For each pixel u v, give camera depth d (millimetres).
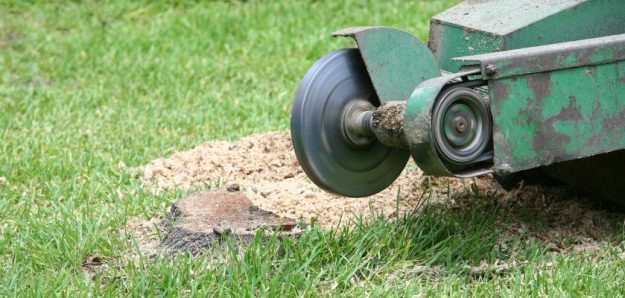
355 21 18531
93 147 12344
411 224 8820
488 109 7820
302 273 7785
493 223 9156
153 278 7797
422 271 8070
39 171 11336
